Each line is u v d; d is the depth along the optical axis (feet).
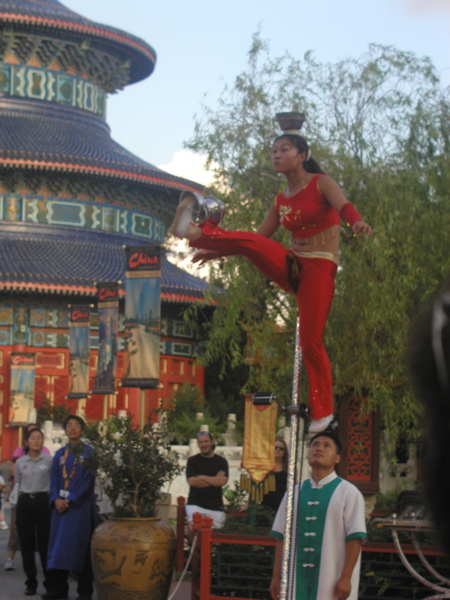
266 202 75.72
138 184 157.99
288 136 21.20
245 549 37.91
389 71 74.13
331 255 21.17
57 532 43.32
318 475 25.63
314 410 21.80
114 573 38.86
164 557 39.52
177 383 152.66
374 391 60.08
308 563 24.89
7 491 108.68
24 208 153.89
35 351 145.38
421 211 67.67
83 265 147.23
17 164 146.61
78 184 155.74
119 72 177.78
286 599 22.91
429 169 68.49
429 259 64.13
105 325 100.94
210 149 75.51
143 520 40.04
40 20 159.33
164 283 146.61
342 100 73.87
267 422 43.34
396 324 62.08
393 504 60.75
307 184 21.16
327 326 63.57
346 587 24.27
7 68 164.76
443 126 72.33
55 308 146.82
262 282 73.46
